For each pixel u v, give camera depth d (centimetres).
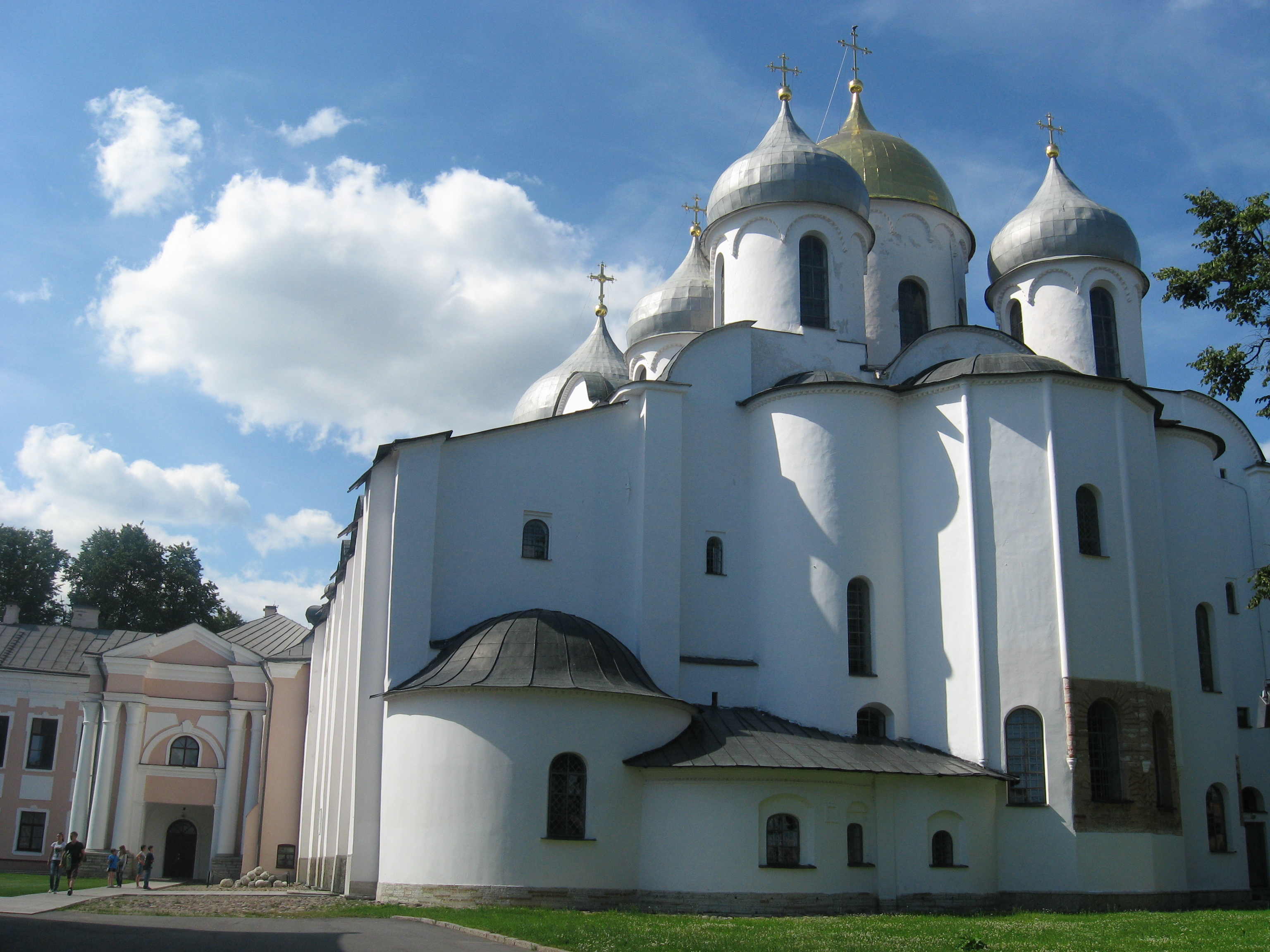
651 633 2998
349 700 3194
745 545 3231
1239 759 3453
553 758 2559
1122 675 2886
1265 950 1723
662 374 3281
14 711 4897
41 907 2405
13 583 6919
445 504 2959
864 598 3088
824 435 3142
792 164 3597
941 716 2953
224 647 4941
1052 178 4019
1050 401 2983
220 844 4653
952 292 4034
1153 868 2773
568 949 1723
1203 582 3341
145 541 7350
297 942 1734
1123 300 3853
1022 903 2734
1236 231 2333
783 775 2611
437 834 2531
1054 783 2778
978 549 2947
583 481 3117
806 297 3581
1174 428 3412
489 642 2680
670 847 2591
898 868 2680
